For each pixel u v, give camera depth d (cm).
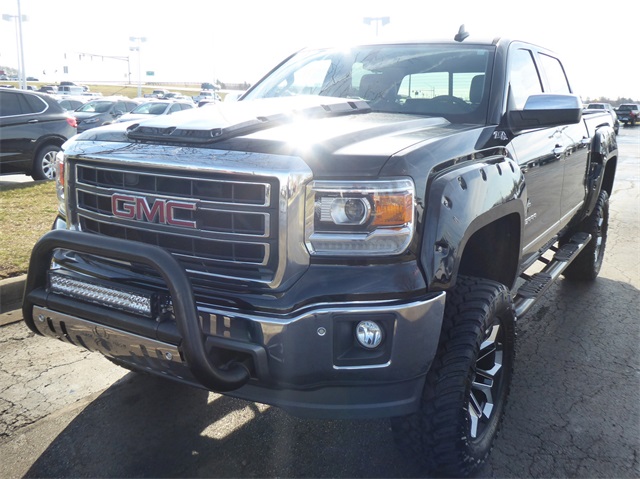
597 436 306
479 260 325
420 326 222
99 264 253
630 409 333
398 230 217
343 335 219
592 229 536
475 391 284
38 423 303
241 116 256
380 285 215
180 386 344
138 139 252
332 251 217
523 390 352
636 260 654
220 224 225
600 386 360
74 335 246
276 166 215
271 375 219
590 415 326
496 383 292
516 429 310
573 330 448
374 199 215
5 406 318
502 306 268
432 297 226
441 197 232
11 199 798
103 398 329
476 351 247
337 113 294
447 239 231
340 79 366
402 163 221
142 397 331
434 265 226
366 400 227
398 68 359
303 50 422
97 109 1950
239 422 310
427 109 332
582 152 468
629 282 573
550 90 443
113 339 232
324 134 237
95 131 275
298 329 213
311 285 215
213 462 276
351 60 379
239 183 220
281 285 218
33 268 244
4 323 426
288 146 221
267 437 297
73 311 238
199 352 209
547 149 374
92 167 255
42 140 1029
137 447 285
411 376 228
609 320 470
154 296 220
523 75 381
